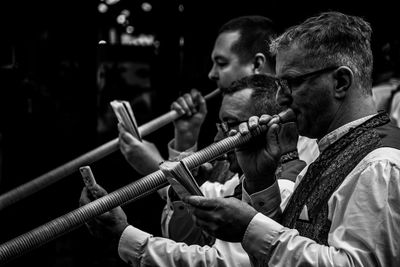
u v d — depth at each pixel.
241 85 4.04
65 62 7.16
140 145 4.69
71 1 7.11
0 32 6.87
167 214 4.40
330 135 3.01
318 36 2.95
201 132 6.49
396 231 2.70
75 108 7.17
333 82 2.96
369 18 6.85
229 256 3.39
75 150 7.17
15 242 3.24
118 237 3.37
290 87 3.01
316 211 2.95
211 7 7.89
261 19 5.14
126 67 7.48
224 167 4.51
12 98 6.91
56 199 7.00
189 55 7.80
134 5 8.49
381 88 6.15
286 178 3.80
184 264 3.34
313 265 2.72
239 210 2.89
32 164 7.04
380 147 2.86
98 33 7.41
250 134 3.23
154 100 7.57
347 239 2.74
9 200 4.88
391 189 2.73
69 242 7.20
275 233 2.84
